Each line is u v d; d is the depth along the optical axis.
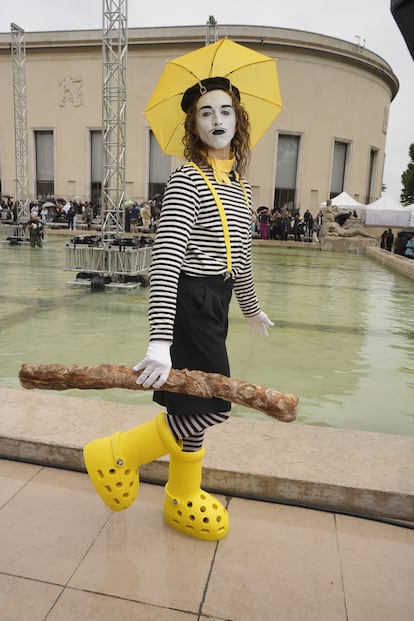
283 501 2.04
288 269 12.95
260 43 27.52
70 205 25.78
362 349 5.25
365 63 29.62
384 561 1.72
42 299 7.47
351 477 2.03
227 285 1.65
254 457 2.16
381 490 1.95
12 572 1.60
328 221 21.61
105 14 9.59
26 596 1.51
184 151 1.82
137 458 1.73
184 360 1.59
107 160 9.97
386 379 4.27
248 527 1.88
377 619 1.47
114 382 1.42
